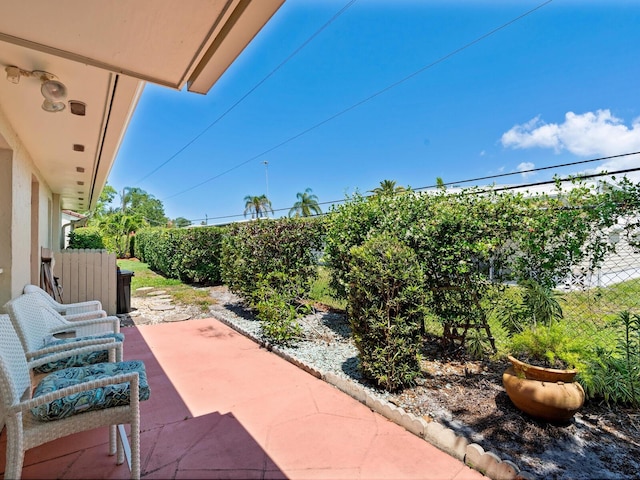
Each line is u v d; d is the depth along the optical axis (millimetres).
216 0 1516
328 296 6484
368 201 4953
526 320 3211
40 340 2662
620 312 2877
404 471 2049
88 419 1773
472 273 3568
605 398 2635
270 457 2160
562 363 2607
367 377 3234
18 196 3289
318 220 6172
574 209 2949
